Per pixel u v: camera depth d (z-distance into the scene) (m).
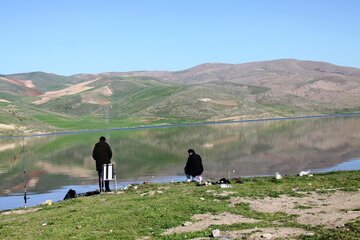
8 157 86.00
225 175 48.25
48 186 46.84
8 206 36.41
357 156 61.22
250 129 147.25
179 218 18.56
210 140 106.69
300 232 15.15
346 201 19.94
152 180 47.06
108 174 28.94
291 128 139.88
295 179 27.62
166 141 109.75
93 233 17.14
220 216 18.58
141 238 16.09
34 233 17.91
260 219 17.75
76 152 90.81
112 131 185.25
